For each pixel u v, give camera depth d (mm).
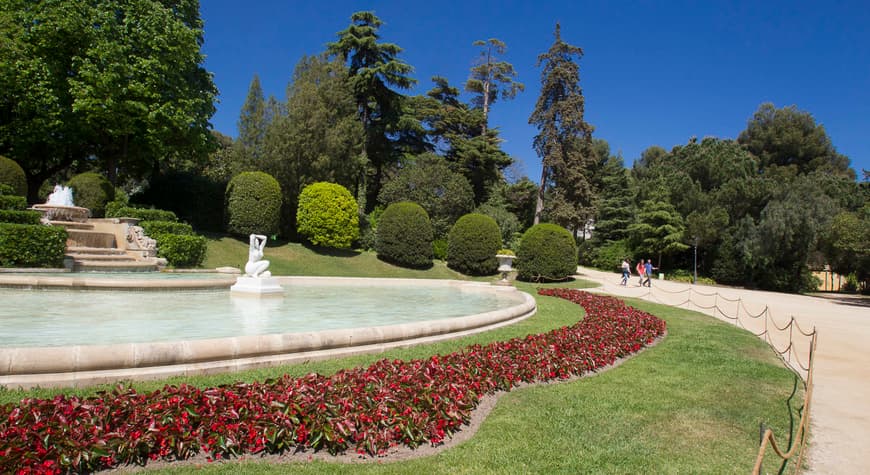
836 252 25891
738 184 32625
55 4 17844
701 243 32906
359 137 29281
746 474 3418
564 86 34969
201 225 24688
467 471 3246
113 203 17984
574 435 3963
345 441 3473
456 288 18141
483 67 40562
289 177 26016
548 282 24531
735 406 4965
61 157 22000
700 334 9727
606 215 40656
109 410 3174
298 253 24344
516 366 5398
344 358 5492
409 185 30391
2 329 5777
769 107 50000
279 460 3266
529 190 42094
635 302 15727
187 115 20188
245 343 4867
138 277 11891
